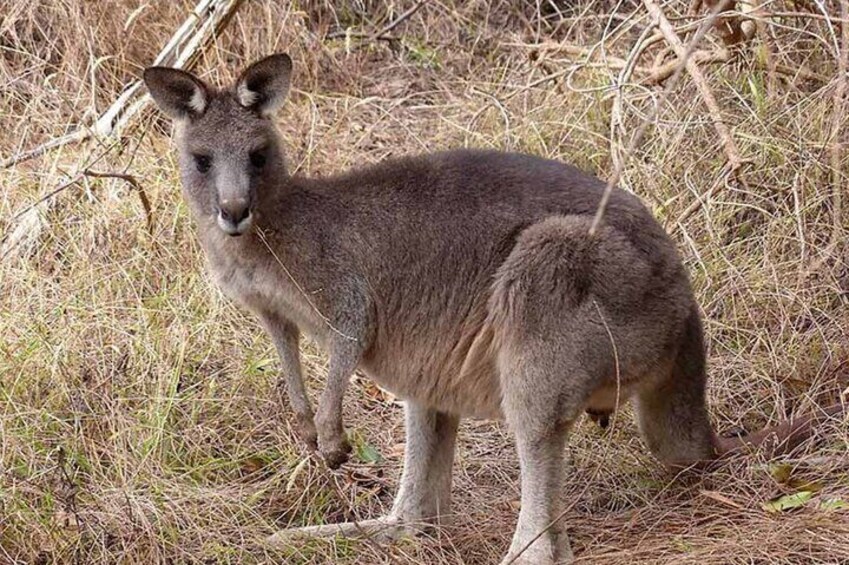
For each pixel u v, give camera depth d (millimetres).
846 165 8508
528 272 6121
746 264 8359
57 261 8336
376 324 6555
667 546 6270
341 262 6457
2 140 9672
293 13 11000
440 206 6422
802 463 6828
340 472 7328
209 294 8062
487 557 6570
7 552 6254
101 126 9352
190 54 9680
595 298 6070
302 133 10000
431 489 6852
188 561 6391
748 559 6008
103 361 7430
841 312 8031
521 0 12047
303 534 6582
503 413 6461
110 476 6789
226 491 6867
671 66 9234
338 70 11250
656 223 6398
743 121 8984
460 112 10500
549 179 6398
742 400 7695
